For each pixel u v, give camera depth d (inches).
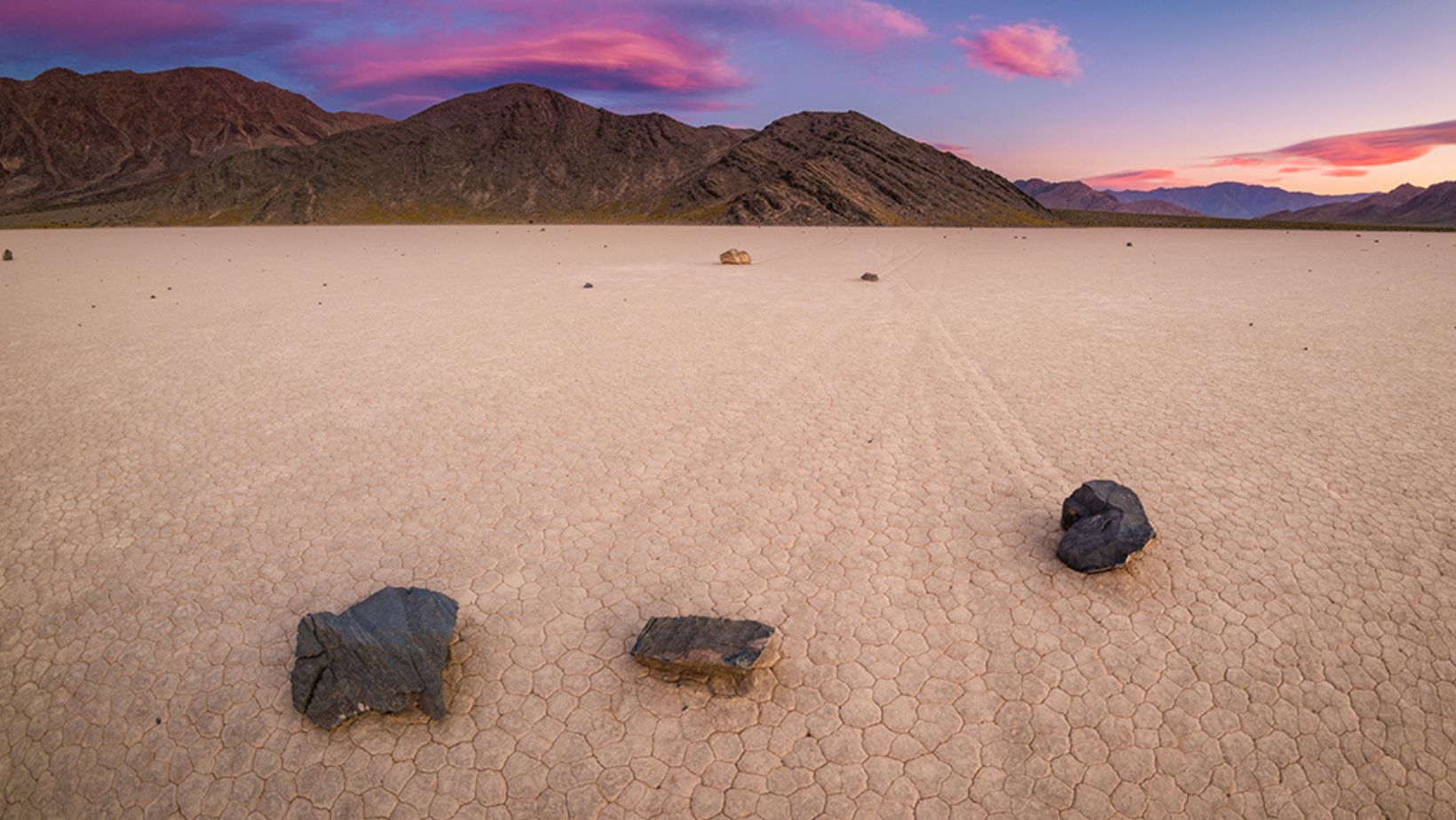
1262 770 225.3
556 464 439.5
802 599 305.4
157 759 235.5
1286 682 257.8
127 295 1182.9
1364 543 340.2
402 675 247.1
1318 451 446.3
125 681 265.1
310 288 1263.5
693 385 597.3
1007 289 1203.9
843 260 1857.8
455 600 305.1
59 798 224.4
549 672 266.7
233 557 339.3
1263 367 645.3
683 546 346.9
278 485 413.7
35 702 256.8
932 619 291.9
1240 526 356.8
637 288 1224.8
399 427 504.1
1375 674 260.8
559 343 762.2
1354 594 303.9
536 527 364.8
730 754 233.0
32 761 235.9
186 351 735.7
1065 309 976.9
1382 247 2407.7
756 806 216.1
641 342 762.8
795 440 474.3
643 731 241.9
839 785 222.2
